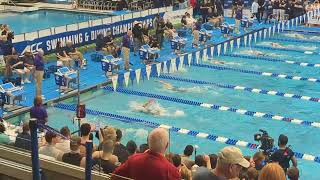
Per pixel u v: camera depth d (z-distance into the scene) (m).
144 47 19.50
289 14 28.42
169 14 26.27
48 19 28.59
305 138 12.81
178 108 14.88
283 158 8.78
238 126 13.56
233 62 20.66
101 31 21.73
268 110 14.93
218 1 28.44
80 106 10.04
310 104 15.54
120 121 8.81
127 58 18.33
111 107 14.83
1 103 13.89
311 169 11.06
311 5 30.08
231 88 17.08
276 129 13.42
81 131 7.72
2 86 14.04
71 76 15.62
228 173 4.27
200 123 13.70
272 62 20.81
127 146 7.17
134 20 23.62
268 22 28.53
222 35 24.91
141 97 15.84
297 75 18.92
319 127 13.59
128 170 4.60
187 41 23.72
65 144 5.99
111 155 6.00
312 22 28.64
